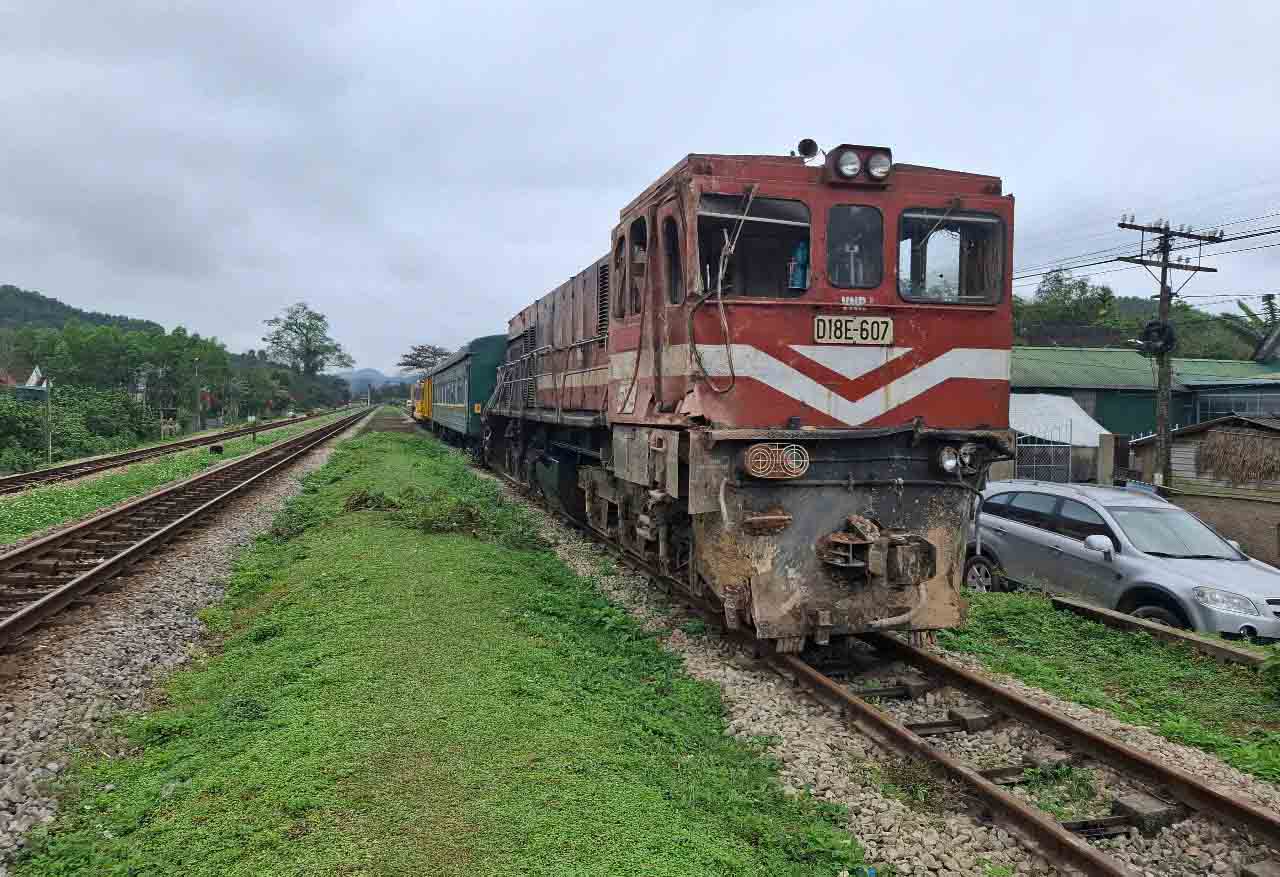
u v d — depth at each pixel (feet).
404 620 23.45
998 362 24.14
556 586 31.58
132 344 181.57
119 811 14.65
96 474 71.61
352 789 13.97
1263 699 22.24
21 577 30.22
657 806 14.30
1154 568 29.35
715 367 22.22
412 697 17.76
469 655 20.72
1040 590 33.42
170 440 130.62
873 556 21.83
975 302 23.97
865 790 16.57
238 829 13.05
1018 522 35.19
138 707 20.12
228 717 18.24
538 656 21.35
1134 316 155.22
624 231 30.04
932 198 23.52
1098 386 96.07
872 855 14.40
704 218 22.35
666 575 29.68
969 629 28.04
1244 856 14.56
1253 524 48.29
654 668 23.18
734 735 19.19
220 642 25.32
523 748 15.66
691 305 22.30
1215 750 19.29
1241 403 91.97
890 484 23.25
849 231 23.06
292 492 58.29
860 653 24.94
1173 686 23.45
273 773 14.67
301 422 203.41
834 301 22.79
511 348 70.64
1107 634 27.43
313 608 25.88
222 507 49.01
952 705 21.18
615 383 31.32
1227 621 27.04
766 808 15.65
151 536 36.29
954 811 15.90
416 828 12.85
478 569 30.58
